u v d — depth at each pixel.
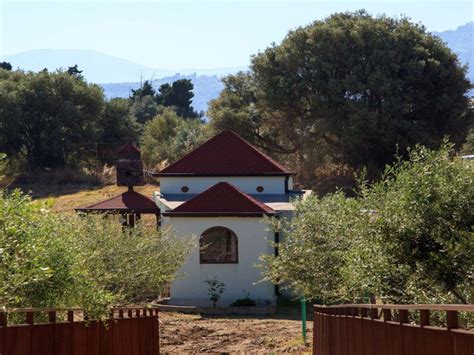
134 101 182.12
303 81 98.06
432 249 21.47
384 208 22.44
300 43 101.75
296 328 45.12
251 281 55.56
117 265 36.12
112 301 26.20
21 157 116.25
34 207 20.16
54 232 23.67
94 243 35.50
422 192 21.42
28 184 109.81
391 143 94.81
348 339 24.33
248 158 64.62
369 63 99.25
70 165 117.94
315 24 104.31
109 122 129.00
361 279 22.27
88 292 23.97
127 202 61.97
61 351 21.58
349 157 99.56
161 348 38.31
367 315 22.36
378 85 94.69
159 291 40.38
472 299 19.56
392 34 100.19
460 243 19.94
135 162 63.22
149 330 34.16
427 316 16.06
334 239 31.45
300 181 102.25
